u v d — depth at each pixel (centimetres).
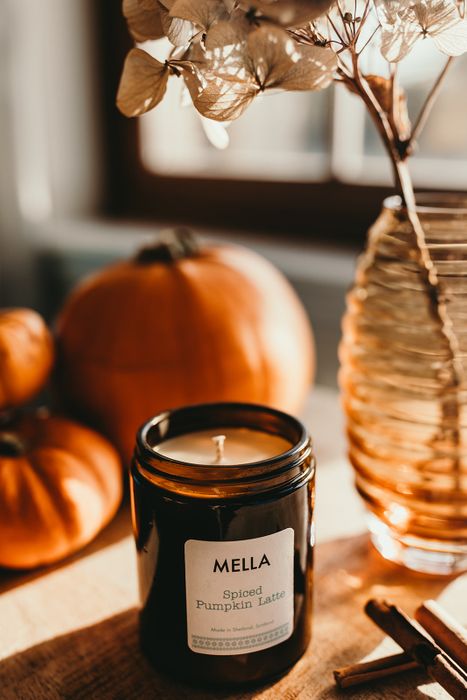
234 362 55
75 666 40
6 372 51
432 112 69
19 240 91
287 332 58
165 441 41
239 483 36
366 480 45
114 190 100
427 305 41
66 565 47
